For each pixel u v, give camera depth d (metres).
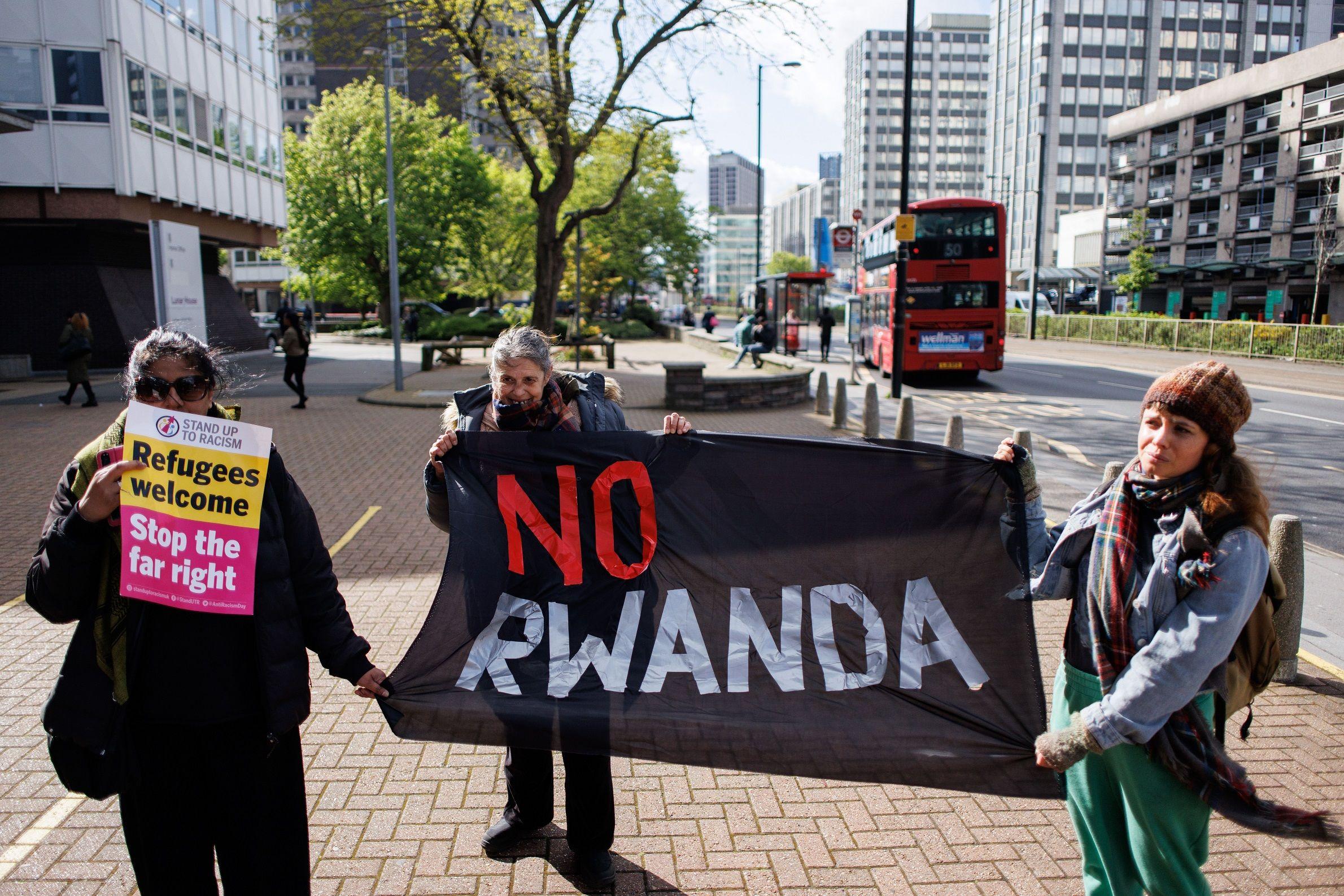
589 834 3.06
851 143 162.12
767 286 38.31
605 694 2.98
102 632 2.29
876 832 3.47
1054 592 2.60
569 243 43.12
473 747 4.12
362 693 2.65
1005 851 3.34
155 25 26.47
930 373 24.70
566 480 3.07
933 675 2.88
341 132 44.53
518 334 3.09
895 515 2.97
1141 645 2.22
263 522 2.39
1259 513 2.16
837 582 2.99
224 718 2.36
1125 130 65.50
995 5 109.06
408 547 7.55
